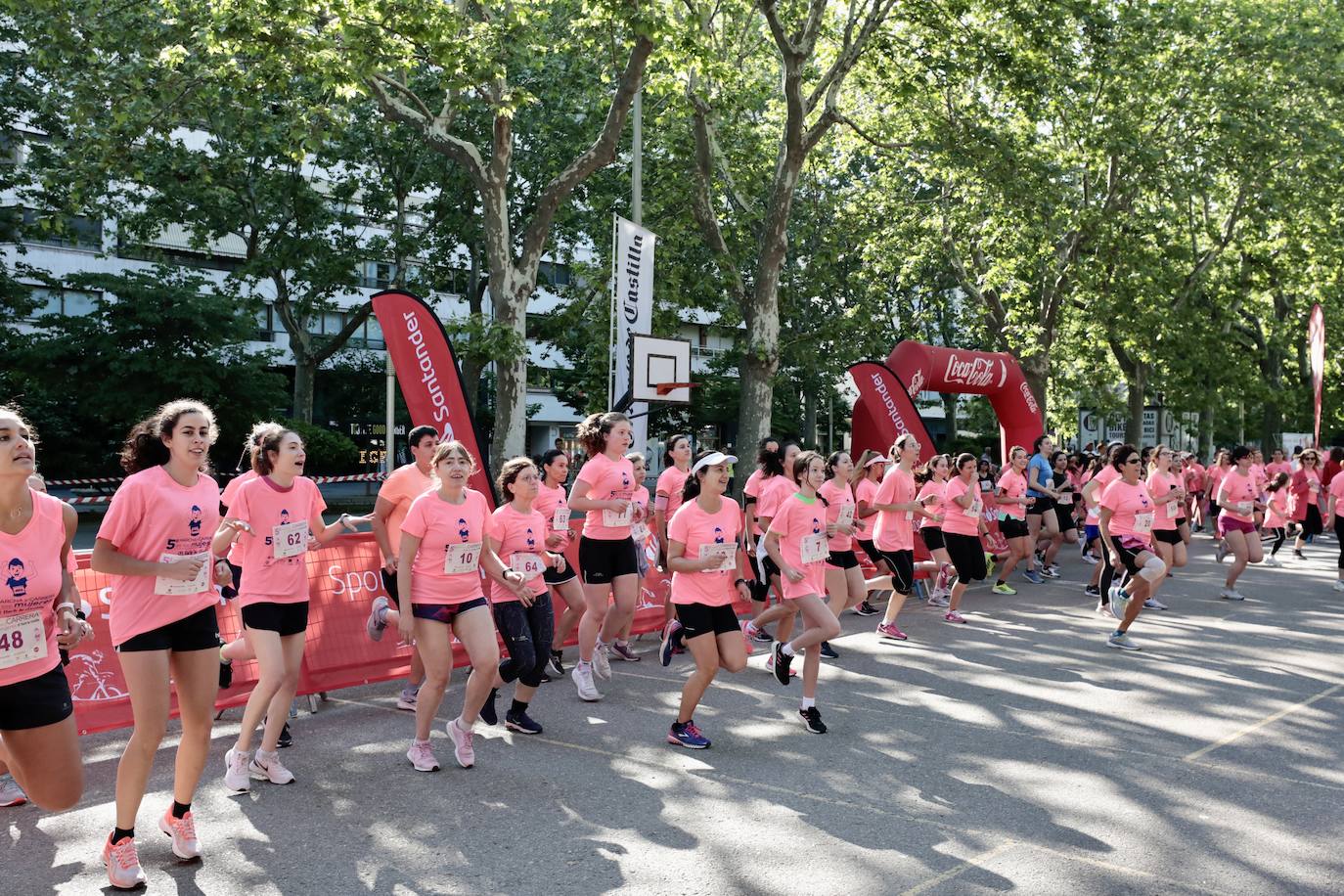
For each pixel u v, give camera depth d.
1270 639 10.10
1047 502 15.07
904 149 21.31
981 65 18.12
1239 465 12.90
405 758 6.20
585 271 23.00
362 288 47.84
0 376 28.67
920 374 16.86
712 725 6.95
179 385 28.44
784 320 27.58
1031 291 25.12
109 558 4.41
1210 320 29.75
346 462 38.00
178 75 14.95
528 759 6.16
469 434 10.64
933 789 5.56
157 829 5.02
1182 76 23.78
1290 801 5.34
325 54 13.42
